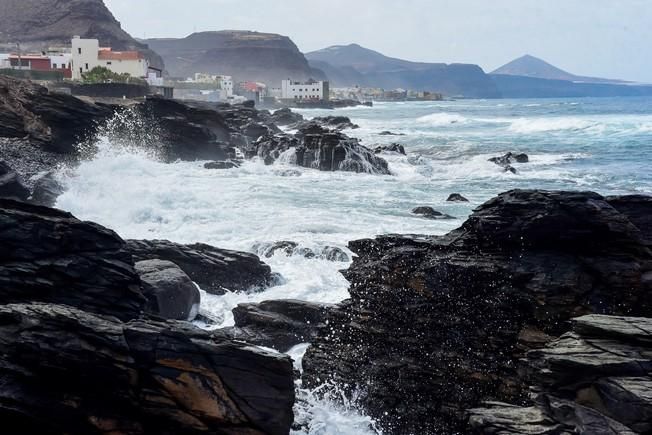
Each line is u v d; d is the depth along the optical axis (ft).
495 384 37.78
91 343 31.91
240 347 33.35
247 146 180.86
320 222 79.30
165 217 82.02
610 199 45.47
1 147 112.57
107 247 40.19
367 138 205.36
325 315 47.24
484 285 41.14
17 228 37.81
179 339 32.73
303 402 40.47
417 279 43.50
